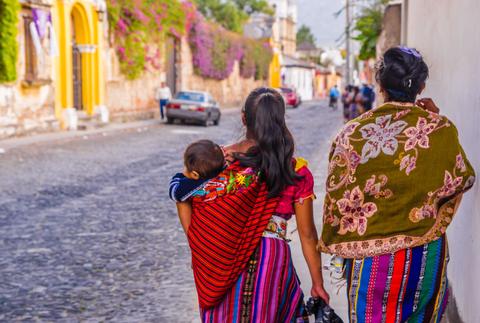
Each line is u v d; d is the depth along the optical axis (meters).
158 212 9.21
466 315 3.68
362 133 2.77
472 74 3.67
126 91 28.75
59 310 5.24
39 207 9.49
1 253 6.97
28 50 20.52
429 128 2.68
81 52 25.42
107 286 5.85
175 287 5.79
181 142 20.27
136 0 27.66
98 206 9.62
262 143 2.81
